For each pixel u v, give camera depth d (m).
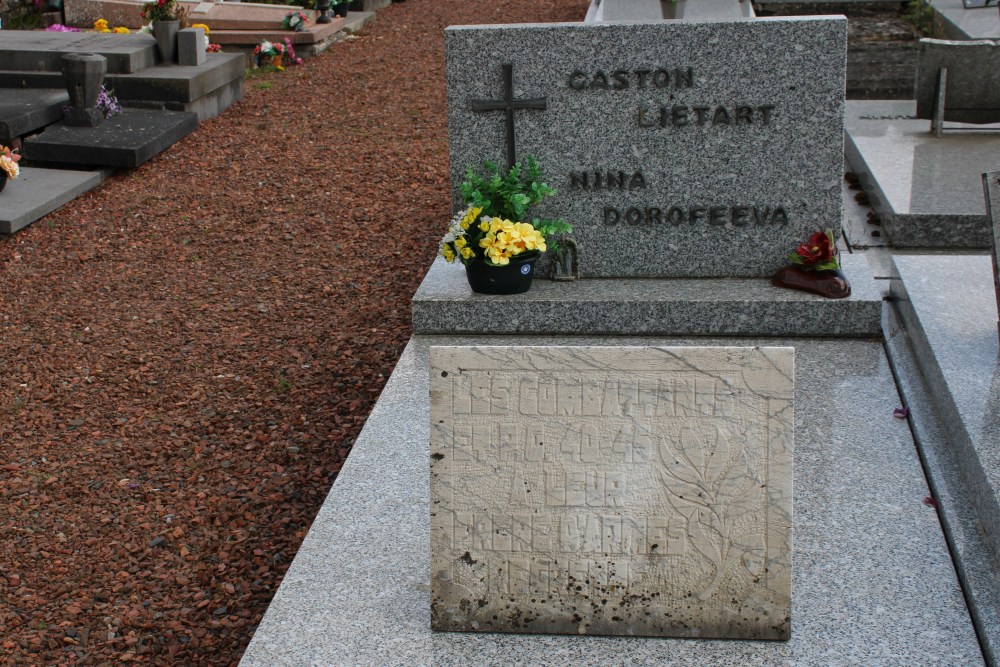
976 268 5.90
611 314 5.81
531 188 5.95
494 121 6.03
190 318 6.70
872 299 5.64
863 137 8.66
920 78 8.53
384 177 9.25
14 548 4.44
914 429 4.68
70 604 4.10
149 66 10.91
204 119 10.85
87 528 4.58
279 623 3.61
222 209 8.55
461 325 5.89
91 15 14.24
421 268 7.39
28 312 6.82
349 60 13.59
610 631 3.51
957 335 5.02
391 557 3.95
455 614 3.55
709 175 6.00
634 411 3.41
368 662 3.41
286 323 6.59
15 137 9.32
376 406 5.09
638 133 5.96
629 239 6.16
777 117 5.86
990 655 3.33
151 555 4.40
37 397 5.74
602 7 9.30
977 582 3.63
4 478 4.95
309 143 10.16
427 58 13.61
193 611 4.05
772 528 3.41
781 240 6.06
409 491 4.37
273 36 13.48
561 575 3.50
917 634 3.45
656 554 3.46
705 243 6.12
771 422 3.37
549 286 6.08
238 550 4.42
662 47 5.80
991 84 8.41
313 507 4.70
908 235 6.80
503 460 3.47
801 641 3.45
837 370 5.32
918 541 3.93
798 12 13.82
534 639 3.51
